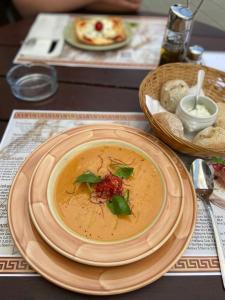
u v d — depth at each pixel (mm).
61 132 417
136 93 522
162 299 283
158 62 582
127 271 285
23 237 302
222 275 301
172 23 485
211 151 362
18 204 330
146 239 294
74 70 565
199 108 431
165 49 523
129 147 388
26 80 534
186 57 548
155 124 388
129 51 616
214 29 672
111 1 711
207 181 376
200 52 545
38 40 629
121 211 316
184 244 304
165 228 303
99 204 331
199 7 484
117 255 282
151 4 729
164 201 328
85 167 365
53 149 376
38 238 303
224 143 382
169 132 374
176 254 297
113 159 376
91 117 472
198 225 343
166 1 554
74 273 281
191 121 411
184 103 436
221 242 326
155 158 373
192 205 337
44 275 278
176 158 384
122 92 523
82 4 724
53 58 589
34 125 453
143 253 283
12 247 314
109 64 582
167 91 453
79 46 608
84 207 328
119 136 401
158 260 293
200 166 386
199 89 445
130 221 316
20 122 457
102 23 635
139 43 635
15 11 895
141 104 410
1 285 289
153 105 438
